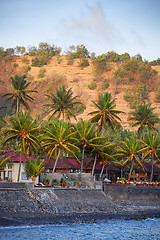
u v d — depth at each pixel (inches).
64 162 3161.9
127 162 3361.2
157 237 1793.8
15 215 1948.8
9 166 2802.7
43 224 1895.9
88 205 2396.7
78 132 2984.7
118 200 2687.0
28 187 2272.4
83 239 1669.5
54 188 2379.4
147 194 2938.0
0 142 2847.0
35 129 2598.4
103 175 3417.8
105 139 3142.2
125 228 1967.3
